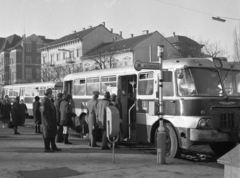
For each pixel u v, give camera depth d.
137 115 11.45
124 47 50.59
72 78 16.69
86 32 59.69
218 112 9.43
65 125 11.88
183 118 9.37
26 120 27.38
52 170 7.48
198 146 13.19
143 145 13.08
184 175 7.16
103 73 14.09
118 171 7.45
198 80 9.59
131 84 12.87
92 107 11.34
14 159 8.64
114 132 8.28
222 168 8.57
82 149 10.64
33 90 30.08
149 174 7.19
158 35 51.28
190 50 42.19
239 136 9.50
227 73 10.17
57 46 64.88
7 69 78.19
